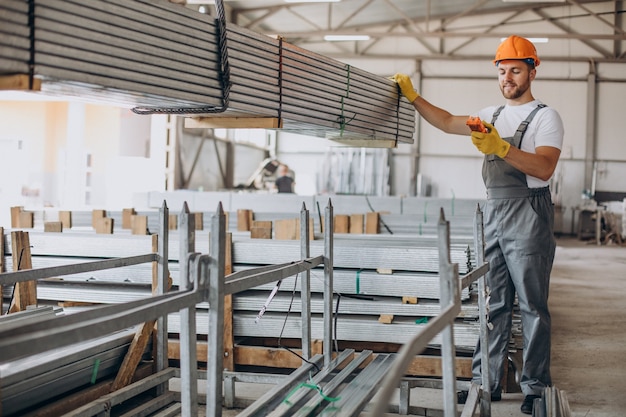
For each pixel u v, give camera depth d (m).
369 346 3.92
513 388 3.90
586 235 17.17
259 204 8.47
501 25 17.23
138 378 3.38
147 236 4.07
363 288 3.84
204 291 2.24
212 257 2.24
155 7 2.46
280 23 16.36
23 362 2.76
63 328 1.72
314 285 3.87
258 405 2.60
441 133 17.97
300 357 3.39
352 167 17.12
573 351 5.02
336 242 4.09
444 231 2.22
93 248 4.05
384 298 3.92
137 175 11.80
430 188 17.72
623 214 15.41
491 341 3.65
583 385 4.10
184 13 2.60
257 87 3.01
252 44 2.97
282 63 3.16
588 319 6.34
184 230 2.31
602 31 16.72
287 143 18.81
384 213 7.16
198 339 4.03
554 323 6.13
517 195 3.47
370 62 17.92
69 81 2.16
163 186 11.78
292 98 3.24
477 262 3.13
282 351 3.75
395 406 3.37
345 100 3.66
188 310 2.24
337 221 5.88
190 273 2.26
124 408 3.31
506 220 3.49
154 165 11.82
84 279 4.08
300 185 18.72
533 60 3.49
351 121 3.73
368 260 3.86
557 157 3.40
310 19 16.36
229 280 2.70
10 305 3.53
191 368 2.26
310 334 3.42
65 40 2.11
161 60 2.48
